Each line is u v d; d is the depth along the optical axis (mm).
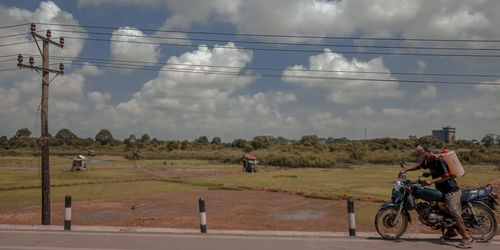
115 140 144375
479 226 7125
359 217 13195
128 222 11875
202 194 20469
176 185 25859
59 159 68125
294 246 7016
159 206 15758
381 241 7496
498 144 88938
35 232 8562
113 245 7125
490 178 30219
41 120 12039
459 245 6832
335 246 7012
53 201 17391
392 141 104250
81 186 24969
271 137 116500
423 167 7457
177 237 7941
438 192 7141
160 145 118938
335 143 102438
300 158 59812
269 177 34156
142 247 6949
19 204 16438
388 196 19094
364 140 110562
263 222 12047
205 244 7203
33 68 11922
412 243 7262
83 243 7324
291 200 18031
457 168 7027
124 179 30562
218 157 75875
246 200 17969
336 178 32875
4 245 7156
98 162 63938
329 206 16000
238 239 7723
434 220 7199
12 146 106125
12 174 34594
